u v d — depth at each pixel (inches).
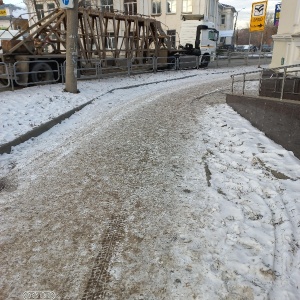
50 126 292.4
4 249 127.3
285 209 155.1
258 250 125.9
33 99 362.6
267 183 181.9
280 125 238.2
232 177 191.3
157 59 753.6
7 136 247.8
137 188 177.6
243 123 304.0
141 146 245.1
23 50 465.4
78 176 193.8
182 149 237.9
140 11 1160.8
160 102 412.2
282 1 362.6
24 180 188.4
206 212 151.9
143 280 110.7
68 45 400.8
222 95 461.4
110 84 522.0
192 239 132.1
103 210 155.7
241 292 105.0
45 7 1199.6
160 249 126.4
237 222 143.2
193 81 621.6
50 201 164.6
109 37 655.8
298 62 341.1
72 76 411.5
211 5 1246.9
